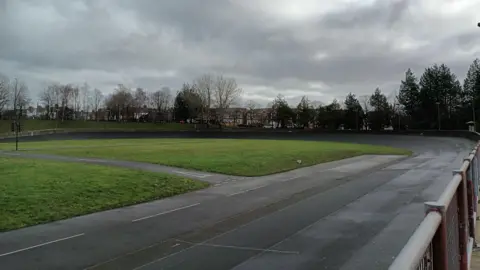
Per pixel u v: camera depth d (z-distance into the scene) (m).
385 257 7.87
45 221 11.89
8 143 61.94
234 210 13.27
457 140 61.00
